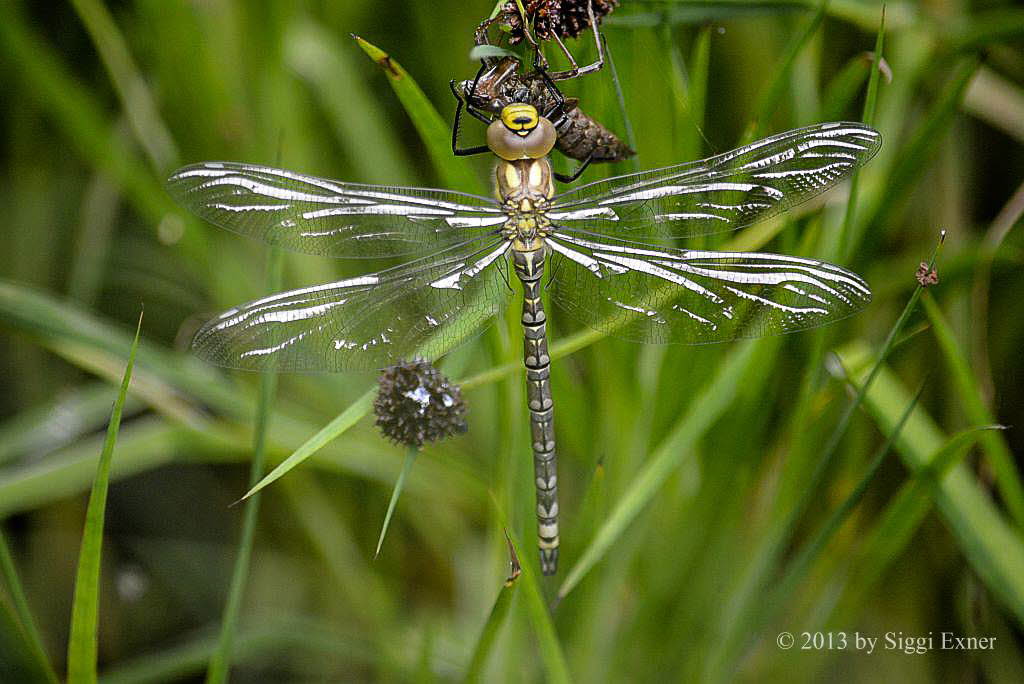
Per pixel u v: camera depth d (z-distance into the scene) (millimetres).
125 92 905
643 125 867
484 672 895
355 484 919
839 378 870
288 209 852
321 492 916
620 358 881
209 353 848
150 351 883
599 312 860
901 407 866
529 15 842
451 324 854
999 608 895
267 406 853
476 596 915
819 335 866
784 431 890
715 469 885
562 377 875
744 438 880
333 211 853
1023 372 904
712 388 866
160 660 890
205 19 903
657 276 858
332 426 839
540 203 858
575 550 870
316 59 917
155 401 884
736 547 898
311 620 908
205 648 892
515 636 875
